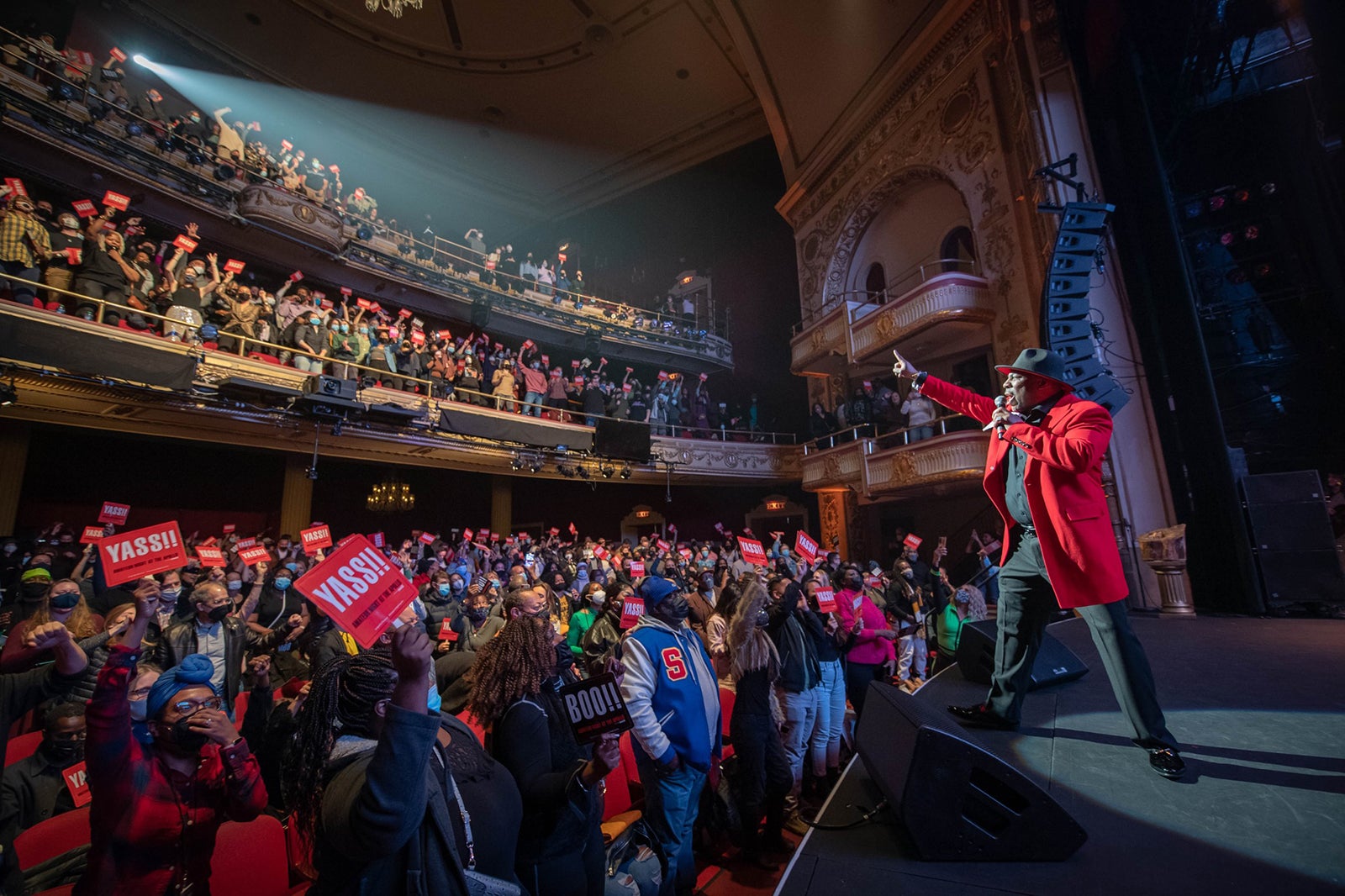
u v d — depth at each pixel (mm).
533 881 2008
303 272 13445
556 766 2238
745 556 6812
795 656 4617
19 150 9375
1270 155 10047
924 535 15375
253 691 3551
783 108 18375
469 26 18359
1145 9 9898
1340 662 3414
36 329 7703
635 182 23562
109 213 9062
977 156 12328
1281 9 9570
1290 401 9727
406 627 1285
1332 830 1533
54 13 13641
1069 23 10117
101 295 8594
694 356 20578
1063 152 9719
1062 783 1960
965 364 13172
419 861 1297
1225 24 9469
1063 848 1548
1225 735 2260
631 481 18516
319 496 15727
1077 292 4637
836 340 15992
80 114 9805
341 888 1272
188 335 9516
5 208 8086
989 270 12125
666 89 20391
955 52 12891
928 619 8344
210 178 11406
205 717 2098
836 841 1804
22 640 2348
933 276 14430
